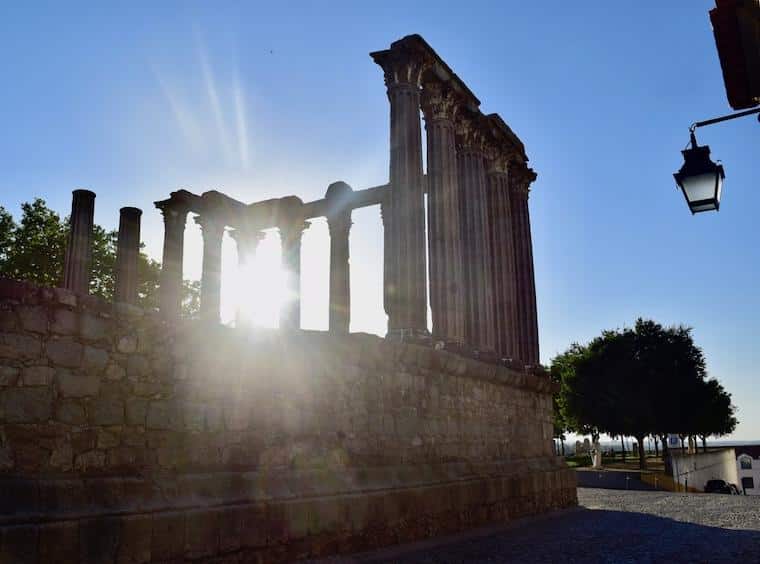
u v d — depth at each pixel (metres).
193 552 9.11
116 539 8.21
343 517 11.82
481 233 21.53
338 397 12.63
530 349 24.56
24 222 36.66
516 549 13.45
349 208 26.20
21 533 7.29
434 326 18.47
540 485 20.50
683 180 8.54
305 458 11.73
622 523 18.80
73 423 8.43
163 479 9.30
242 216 28.58
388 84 18.12
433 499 14.45
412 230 17.00
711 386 58.03
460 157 22.02
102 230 37.09
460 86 20.50
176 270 25.75
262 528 10.22
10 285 7.98
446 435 16.02
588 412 59.31
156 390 9.49
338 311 24.98
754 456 91.44
